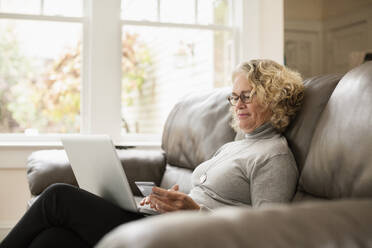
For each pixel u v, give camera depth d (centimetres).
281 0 365
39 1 338
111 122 337
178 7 361
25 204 326
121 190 155
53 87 340
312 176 143
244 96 183
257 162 162
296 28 601
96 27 333
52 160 236
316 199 144
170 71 359
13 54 335
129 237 49
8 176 322
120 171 149
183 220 52
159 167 260
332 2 600
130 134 349
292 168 158
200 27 363
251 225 52
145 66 353
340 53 594
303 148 161
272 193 155
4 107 333
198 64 366
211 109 237
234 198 170
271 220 54
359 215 56
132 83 349
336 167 132
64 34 342
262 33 362
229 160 177
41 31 339
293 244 51
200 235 49
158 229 49
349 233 53
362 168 120
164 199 149
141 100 352
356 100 134
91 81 333
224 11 371
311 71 608
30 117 337
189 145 242
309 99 171
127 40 348
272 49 364
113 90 337
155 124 357
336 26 596
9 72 334
